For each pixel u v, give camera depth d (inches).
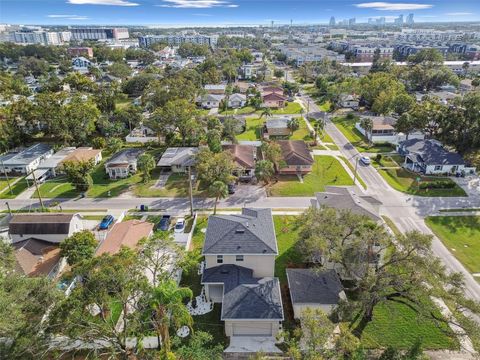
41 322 900.0
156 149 2987.2
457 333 1051.3
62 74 7022.6
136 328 989.2
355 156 2822.3
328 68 6407.5
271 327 1183.6
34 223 1672.0
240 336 1195.9
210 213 2003.0
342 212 1331.2
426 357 987.3
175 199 2178.9
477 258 1606.8
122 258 1011.3
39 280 978.1
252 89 4867.1
